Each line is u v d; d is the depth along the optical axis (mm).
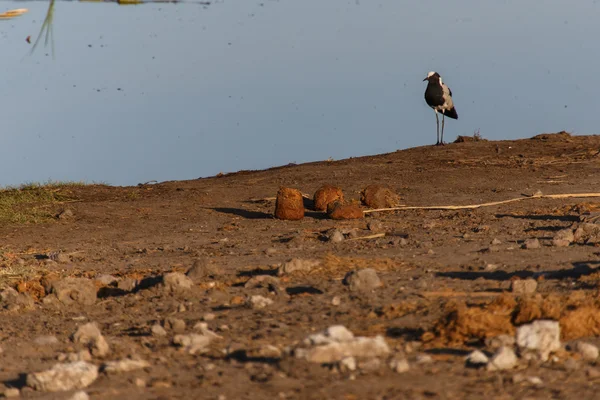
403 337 9445
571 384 7500
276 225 21891
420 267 13992
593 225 17828
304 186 28453
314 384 7664
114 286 14461
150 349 9711
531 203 23688
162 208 25344
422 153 34594
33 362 9625
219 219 23422
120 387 8031
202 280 14023
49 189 28172
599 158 31688
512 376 7652
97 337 9719
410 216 22391
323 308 11195
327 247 17594
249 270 14836
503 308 9961
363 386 7543
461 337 9242
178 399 7516
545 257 14422
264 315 11078
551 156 32594
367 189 23984
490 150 34469
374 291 12031
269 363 8609
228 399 7430
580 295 10664
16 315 12625
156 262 17125
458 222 20734
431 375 7871
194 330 10508
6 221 23656
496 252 15281
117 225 23031
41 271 16734
